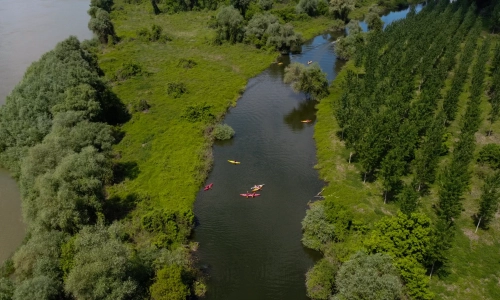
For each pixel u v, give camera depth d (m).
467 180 64.75
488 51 117.81
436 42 121.88
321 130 91.19
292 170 78.25
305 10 175.75
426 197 66.62
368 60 108.50
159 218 59.81
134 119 94.62
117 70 120.25
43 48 144.75
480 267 52.84
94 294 42.47
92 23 142.88
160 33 153.38
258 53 137.88
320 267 52.72
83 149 66.38
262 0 179.50
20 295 42.53
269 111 101.62
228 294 52.66
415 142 73.75
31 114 82.38
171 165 77.31
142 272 49.09
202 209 67.75
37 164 62.75
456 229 59.19
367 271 45.47
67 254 47.44
